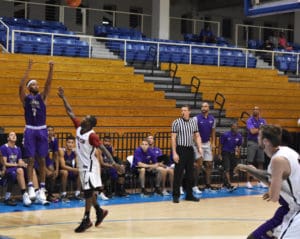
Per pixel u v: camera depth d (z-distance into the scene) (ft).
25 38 59.21
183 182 41.86
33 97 32.60
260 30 93.81
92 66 53.36
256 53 78.79
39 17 79.51
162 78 57.52
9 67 48.73
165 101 53.42
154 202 37.63
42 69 50.26
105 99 49.90
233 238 26.76
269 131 17.30
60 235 26.86
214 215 33.24
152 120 50.08
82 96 49.90
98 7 83.76
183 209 35.09
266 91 61.57
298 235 16.29
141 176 39.91
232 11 95.35
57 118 45.27
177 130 37.73
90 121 28.04
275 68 71.56
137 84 54.08
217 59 67.46
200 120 42.70
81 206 35.24
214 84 59.67
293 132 51.93
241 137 44.50
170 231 28.22
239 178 48.75
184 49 67.77
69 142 37.70
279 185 16.57
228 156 44.01
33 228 28.43
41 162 33.58
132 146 45.73
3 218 30.99
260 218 32.55
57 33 58.03
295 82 65.05
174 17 81.76
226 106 56.70
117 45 65.31
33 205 35.22
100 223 29.12
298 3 28.73
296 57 75.46
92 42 69.05
